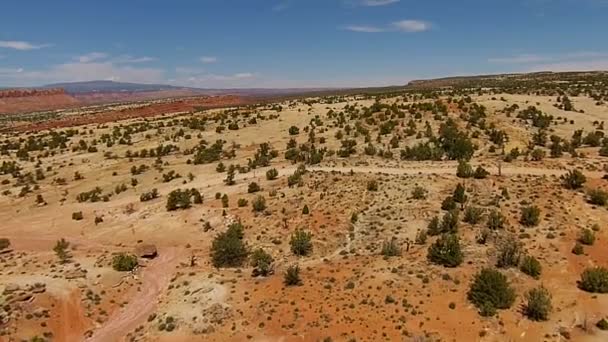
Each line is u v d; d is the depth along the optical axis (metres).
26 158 125.25
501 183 71.75
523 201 64.44
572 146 96.69
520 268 50.53
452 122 111.50
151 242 68.38
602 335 41.16
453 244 52.38
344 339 42.12
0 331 44.53
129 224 75.62
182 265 60.41
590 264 51.09
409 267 52.16
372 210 67.19
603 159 86.94
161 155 118.75
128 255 60.88
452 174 78.62
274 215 69.75
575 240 55.19
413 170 84.56
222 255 59.34
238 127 135.75
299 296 49.25
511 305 45.09
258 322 45.97
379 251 57.19
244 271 57.28
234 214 72.38
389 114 124.44
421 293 47.53
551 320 43.16
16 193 98.25
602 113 125.06
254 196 78.25
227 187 85.94
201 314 47.78
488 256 53.19
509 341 41.09
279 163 100.69
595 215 60.88
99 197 91.38
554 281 48.56
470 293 46.47
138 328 47.34
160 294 53.72
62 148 133.62
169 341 44.66
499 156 91.94
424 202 67.12
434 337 41.50
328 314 45.69
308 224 65.69
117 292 54.25
